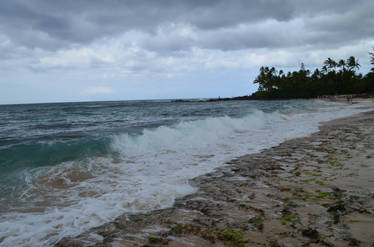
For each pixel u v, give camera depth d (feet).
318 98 234.99
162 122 52.47
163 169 18.75
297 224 8.85
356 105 107.96
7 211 11.61
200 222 9.64
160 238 8.59
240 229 8.81
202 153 24.22
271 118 57.16
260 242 7.79
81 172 17.94
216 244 7.94
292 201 11.16
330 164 17.56
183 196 12.87
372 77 213.66
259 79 336.29
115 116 78.95
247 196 12.27
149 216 10.52
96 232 9.33
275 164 18.72
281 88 305.32
